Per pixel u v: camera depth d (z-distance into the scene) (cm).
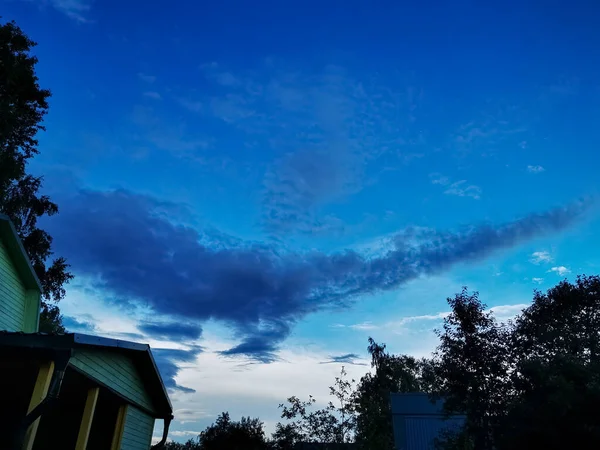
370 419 2916
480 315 1653
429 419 2492
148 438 1373
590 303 1639
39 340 769
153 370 1242
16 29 2603
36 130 2827
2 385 1032
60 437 1292
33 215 2980
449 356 1641
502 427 1252
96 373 981
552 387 1102
